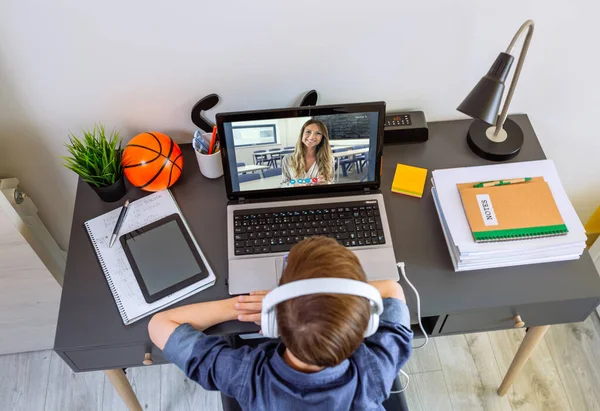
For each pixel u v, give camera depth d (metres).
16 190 1.35
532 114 1.39
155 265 1.14
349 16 1.09
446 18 1.12
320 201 1.21
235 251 1.14
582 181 1.64
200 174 1.30
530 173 1.22
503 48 1.20
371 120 1.12
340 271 0.70
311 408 0.81
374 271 1.12
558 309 1.13
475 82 1.28
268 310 0.71
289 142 1.14
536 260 1.13
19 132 1.27
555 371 1.73
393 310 1.01
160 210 1.22
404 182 1.25
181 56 1.13
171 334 1.00
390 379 0.91
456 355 1.76
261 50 1.14
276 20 1.08
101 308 1.10
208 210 1.23
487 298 1.10
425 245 1.17
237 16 1.07
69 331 1.07
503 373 1.73
